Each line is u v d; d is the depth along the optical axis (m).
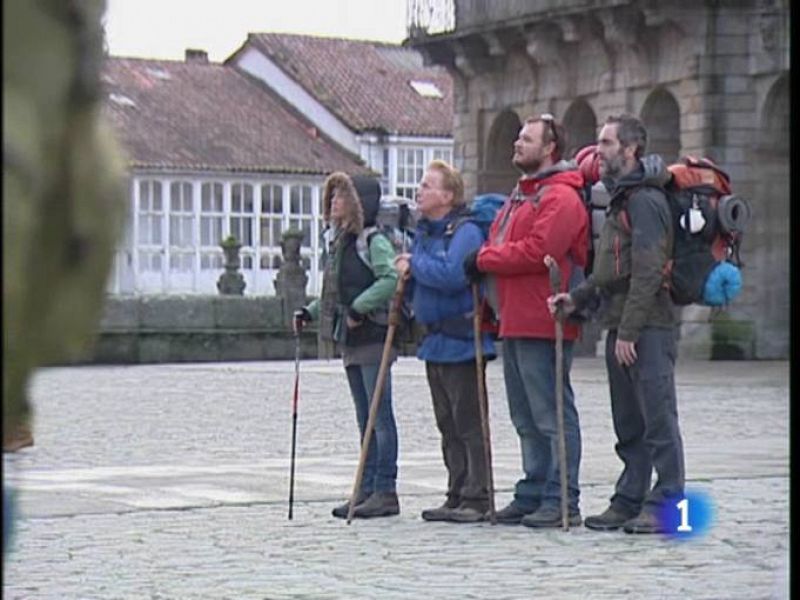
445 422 23.34
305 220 138.62
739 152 76.19
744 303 75.75
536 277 22.03
